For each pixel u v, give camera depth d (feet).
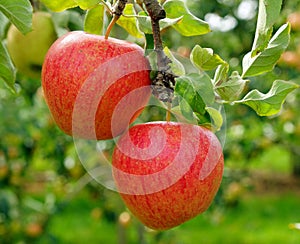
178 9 1.82
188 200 1.70
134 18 1.81
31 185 6.91
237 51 4.88
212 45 4.78
